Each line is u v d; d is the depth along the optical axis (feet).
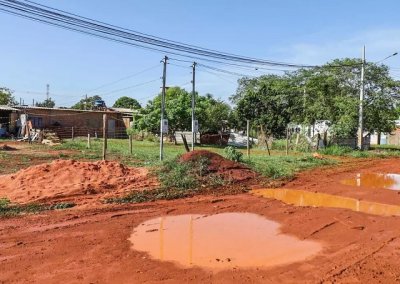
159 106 132.36
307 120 121.90
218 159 56.59
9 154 77.41
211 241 27.89
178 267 23.04
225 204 40.06
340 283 20.95
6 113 141.28
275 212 36.42
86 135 157.99
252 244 27.25
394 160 89.51
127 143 125.39
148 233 29.68
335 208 37.60
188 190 46.24
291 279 21.43
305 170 66.23
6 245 26.84
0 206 37.06
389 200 42.60
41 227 31.14
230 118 154.30
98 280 21.18
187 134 141.18
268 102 141.49
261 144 130.41
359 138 110.63
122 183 47.42
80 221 32.99
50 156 75.46
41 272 22.26
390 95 117.70
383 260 24.39
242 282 21.01
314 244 27.40
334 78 119.44
